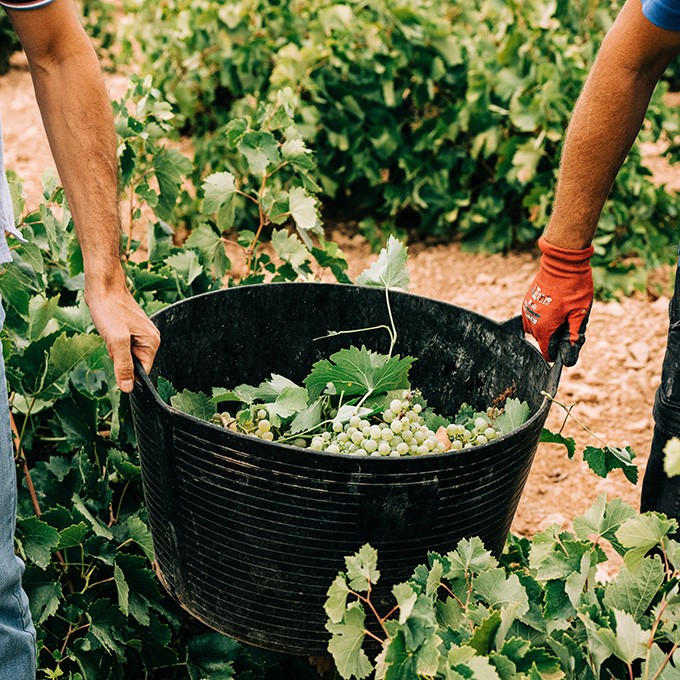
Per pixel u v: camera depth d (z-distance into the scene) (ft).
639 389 12.05
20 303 7.34
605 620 4.74
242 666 6.72
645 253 14.65
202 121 16.26
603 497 5.45
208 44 15.70
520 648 4.55
